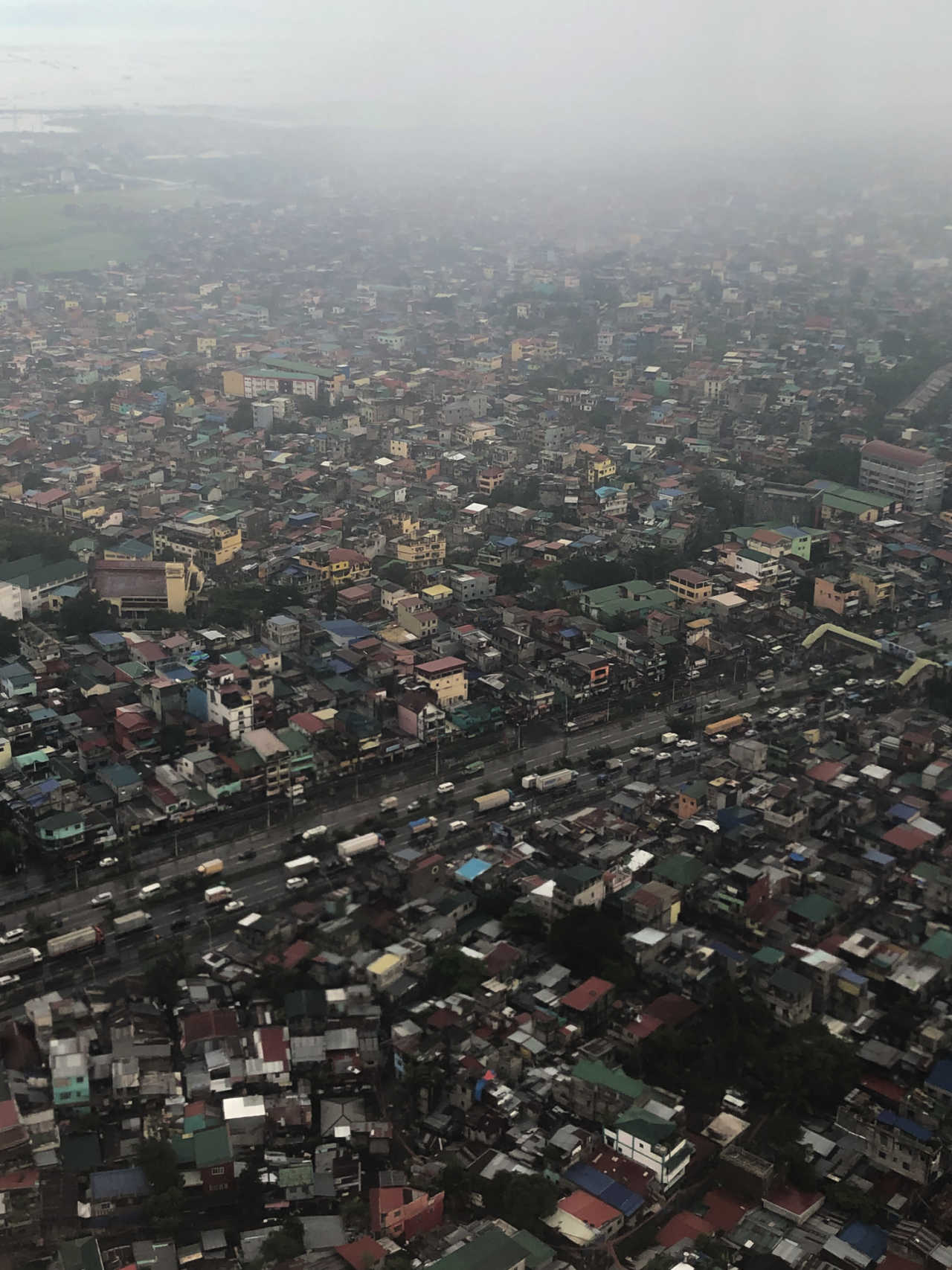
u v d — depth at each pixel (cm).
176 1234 19212
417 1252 18888
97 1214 19438
